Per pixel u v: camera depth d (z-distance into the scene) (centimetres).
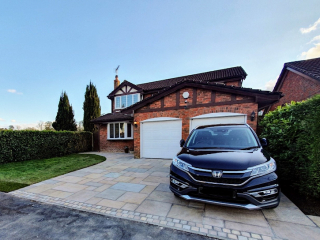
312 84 869
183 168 292
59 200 350
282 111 446
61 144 1110
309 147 322
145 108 870
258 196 237
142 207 309
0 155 746
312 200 326
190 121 759
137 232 230
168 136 821
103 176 545
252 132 381
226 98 689
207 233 224
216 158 283
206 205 312
